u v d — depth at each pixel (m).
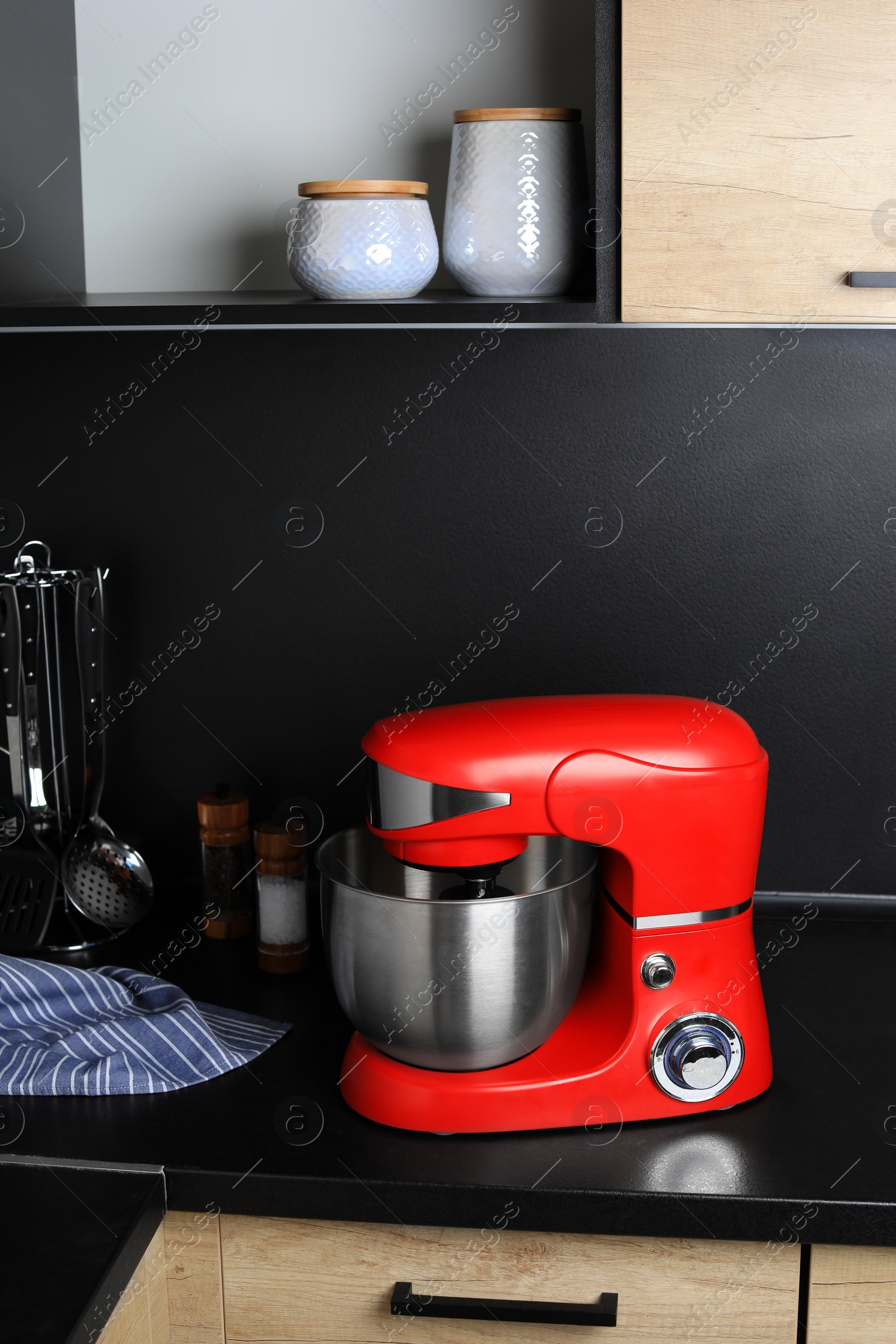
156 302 1.16
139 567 1.41
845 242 0.97
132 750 1.45
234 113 1.32
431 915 0.98
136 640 1.43
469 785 0.99
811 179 0.97
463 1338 0.99
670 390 1.32
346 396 1.35
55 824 1.42
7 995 1.19
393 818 1.02
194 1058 1.12
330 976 1.31
